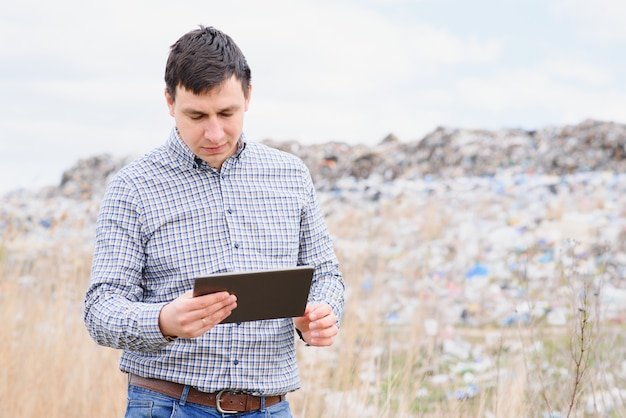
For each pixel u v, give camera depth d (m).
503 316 7.52
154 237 2.79
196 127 2.70
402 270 8.71
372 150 16.20
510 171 15.27
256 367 2.78
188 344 2.74
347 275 7.67
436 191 13.18
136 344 2.63
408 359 5.58
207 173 2.83
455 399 5.04
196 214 2.80
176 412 2.74
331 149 16.27
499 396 4.78
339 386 5.40
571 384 4.73
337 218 10.21
